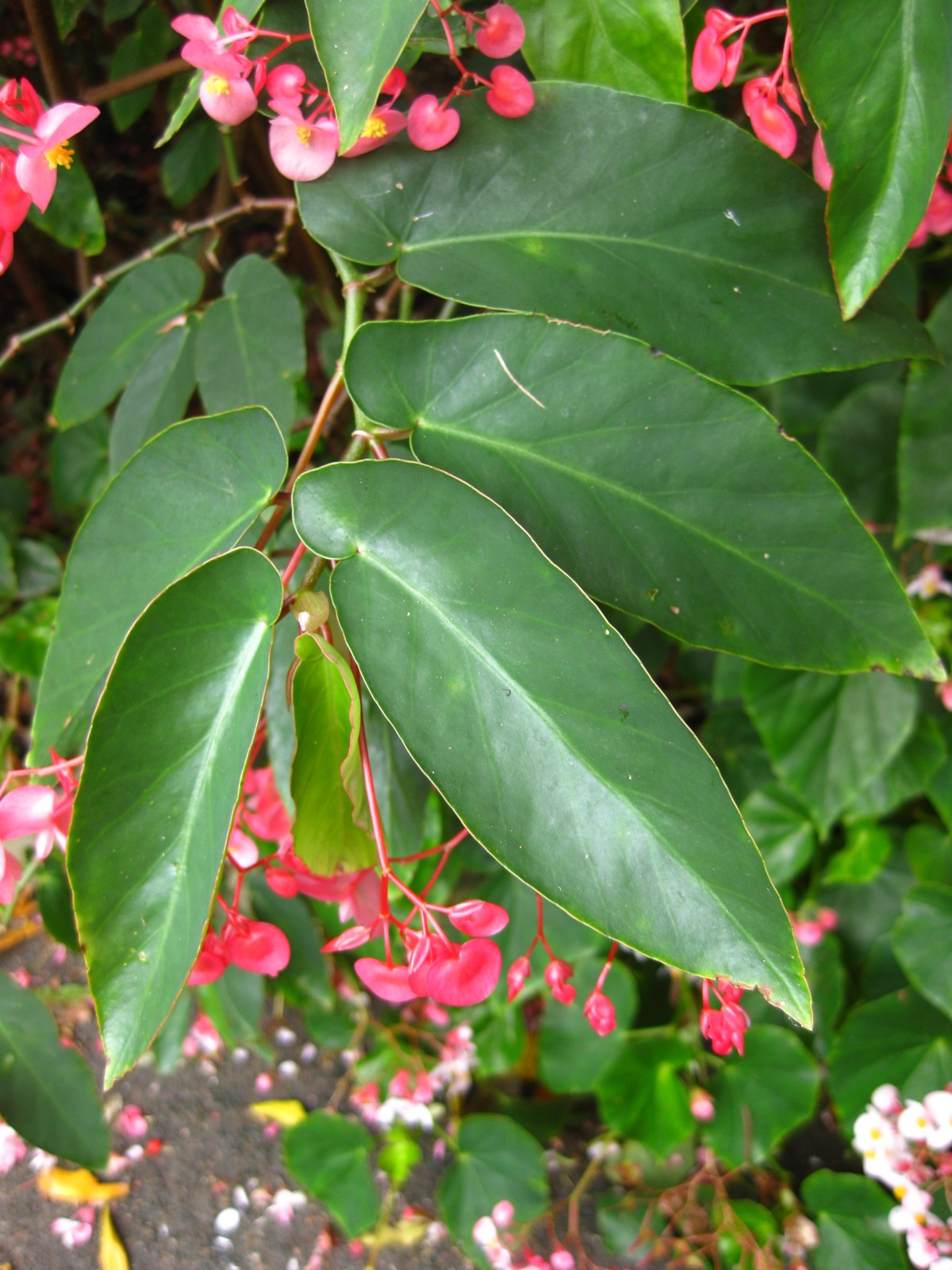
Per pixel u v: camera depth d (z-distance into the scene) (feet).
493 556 1.07
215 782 1.05
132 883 1.06
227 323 1.70
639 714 1.03
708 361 1.23
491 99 1.26
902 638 1.16
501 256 1.27
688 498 1.19
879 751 2.08
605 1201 2.27
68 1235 2.35
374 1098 2.51
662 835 1.00
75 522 3.14
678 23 1.27
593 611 1.04
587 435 1.19
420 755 1.04
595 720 1.03
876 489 2.05
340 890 1.32
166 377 1.79
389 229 1.29
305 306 3.02
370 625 1.07
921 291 2.22
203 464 1.22
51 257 3.07
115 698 1.05
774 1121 2.18
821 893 2.43
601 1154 2.40
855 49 1.11
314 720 1.11
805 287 1.24
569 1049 2.31
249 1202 2.42
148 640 1.06
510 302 1.24
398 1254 2.31
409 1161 2.37
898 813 2.49
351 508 1.10
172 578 1.22
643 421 1.18
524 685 1.05
